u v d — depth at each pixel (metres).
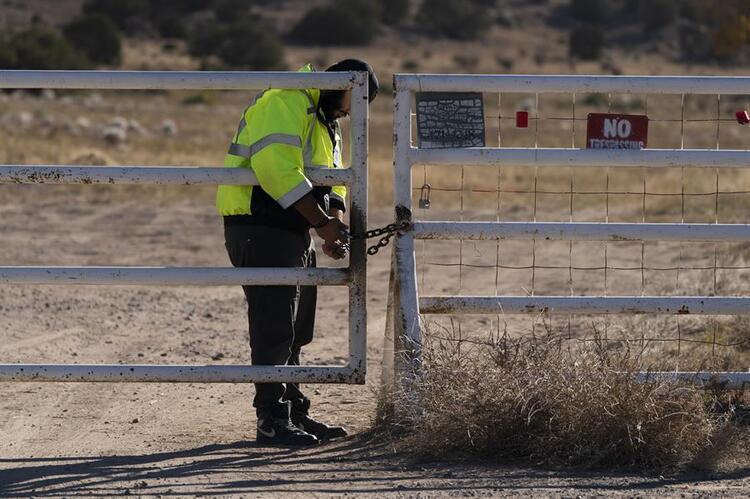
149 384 31.02
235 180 23.47
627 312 24.89
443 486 20.31
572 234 24.75
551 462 21.66
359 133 23.55
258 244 23.94
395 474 21.20
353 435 24.67
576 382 22.12
